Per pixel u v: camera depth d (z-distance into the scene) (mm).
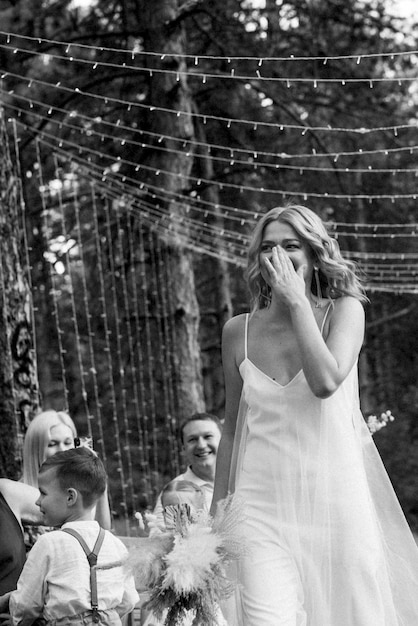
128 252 18672
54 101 17875
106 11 18281
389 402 25797
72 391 20094
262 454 4465
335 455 4418
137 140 17812
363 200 20688
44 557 4824
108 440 19188
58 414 6977
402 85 19828
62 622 4762
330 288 4664
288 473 4402
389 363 26234
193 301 15883
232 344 4680
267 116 19047
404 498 23547
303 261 4570
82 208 19672
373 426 7656
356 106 19422
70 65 17938
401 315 25625
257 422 4504
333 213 20859
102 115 17891
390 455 24125
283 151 18984
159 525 4371
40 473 5094
